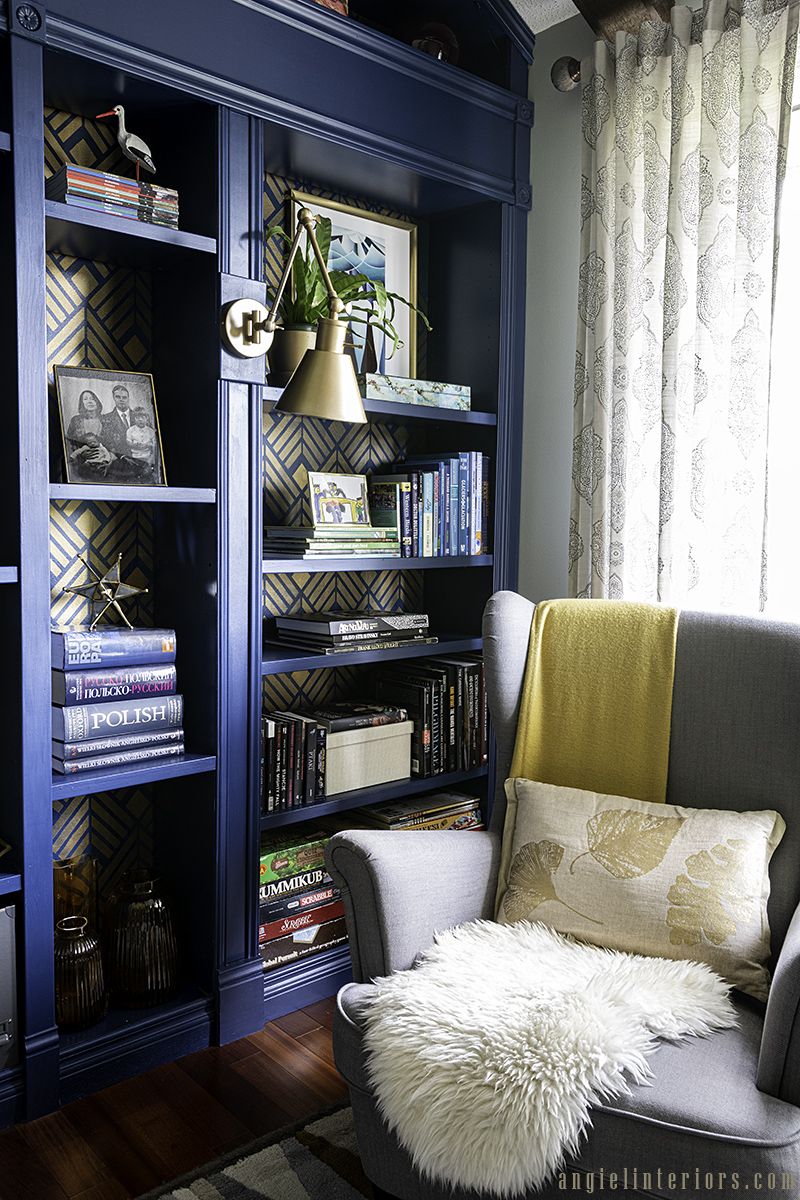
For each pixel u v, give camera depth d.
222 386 1.92
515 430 2.60
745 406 2.00
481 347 2.59
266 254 2.30
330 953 2.26
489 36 2.53
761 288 1.96
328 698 2.57
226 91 1.87
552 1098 1.19
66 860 1.94
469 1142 1.21
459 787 2.71
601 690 1.82
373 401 2.23
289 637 2.32
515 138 2.51
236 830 2.02
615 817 1.65
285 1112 1.78
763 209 1.96
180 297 2.01
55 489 1.69
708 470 2.08
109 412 1.92
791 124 2.01
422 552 2.44
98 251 1.92
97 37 1.67
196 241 1.87
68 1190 1.56
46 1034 1.76
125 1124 1.74
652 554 2.26
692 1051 1.28
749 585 2.04
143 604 2.16
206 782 2.00
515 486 2.62
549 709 1.86
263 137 2.02
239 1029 2.05
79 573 2.06
